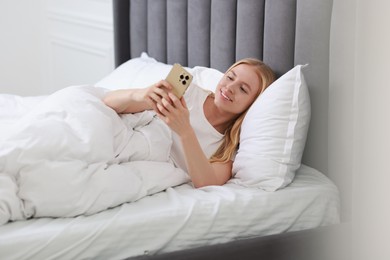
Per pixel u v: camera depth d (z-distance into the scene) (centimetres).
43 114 168
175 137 191
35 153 155
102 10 329
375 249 159
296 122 179
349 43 177
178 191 174
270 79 196
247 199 167
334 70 183
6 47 375
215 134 198
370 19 155
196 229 159
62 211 153
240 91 194
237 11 214
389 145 154
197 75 219
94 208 155
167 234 155
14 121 207
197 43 239
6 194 149
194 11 238
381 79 154
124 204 161
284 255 162
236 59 218
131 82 242
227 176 188
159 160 184
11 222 150
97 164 160
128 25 287
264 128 181
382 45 154
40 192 152
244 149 184
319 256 166
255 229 167
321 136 190
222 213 162
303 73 190
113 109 185
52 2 369
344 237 168
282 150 177
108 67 332
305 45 188
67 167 154
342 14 178
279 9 196
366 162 160
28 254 142
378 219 158
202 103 200
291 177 179
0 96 236
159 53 267
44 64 388
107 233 149
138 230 153
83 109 171
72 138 161
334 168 187
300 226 173
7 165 154
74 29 355
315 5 183
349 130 180
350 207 183
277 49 199
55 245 144
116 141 177
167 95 172
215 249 155
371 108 157
